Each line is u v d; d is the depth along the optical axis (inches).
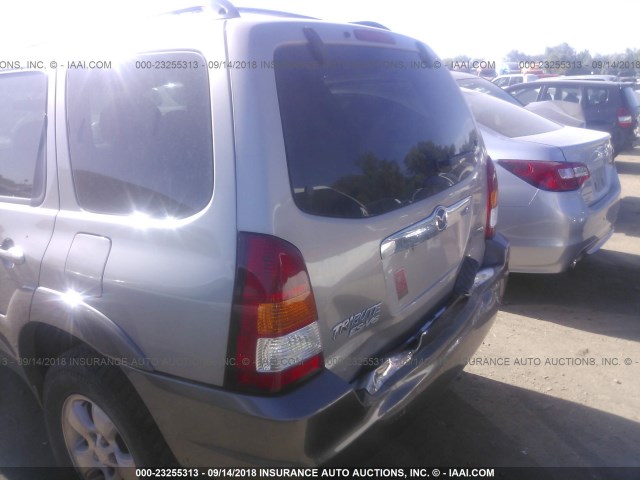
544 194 173.2
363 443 83.2
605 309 185.3
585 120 445.1
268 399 73.9
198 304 76.1
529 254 178.9
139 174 85.0
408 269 94.6
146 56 86.7
